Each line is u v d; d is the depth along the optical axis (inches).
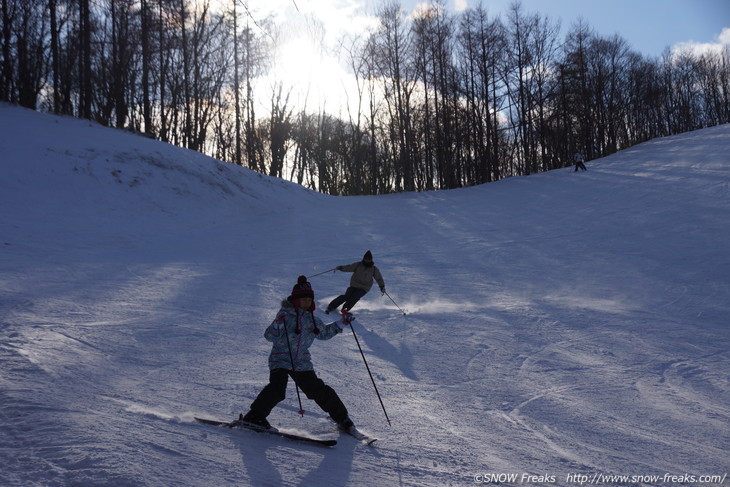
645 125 3117.6
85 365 225.6
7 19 1187.3
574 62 2250.2
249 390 213.3
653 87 2864.2
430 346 308.2
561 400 222.8
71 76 1427.2
